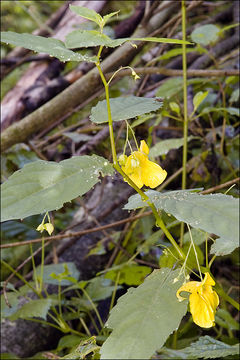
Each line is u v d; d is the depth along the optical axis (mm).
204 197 381
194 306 398
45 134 1222
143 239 996
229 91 1093
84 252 1043
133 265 871
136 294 415
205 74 934
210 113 1112
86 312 911
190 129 1066
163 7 1088
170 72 924
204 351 584
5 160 1080
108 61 955
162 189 1070
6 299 794
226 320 762
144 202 434
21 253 1185
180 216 362
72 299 912
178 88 939
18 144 1096
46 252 1202
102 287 890
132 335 382
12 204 370
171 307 400
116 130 1060
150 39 384
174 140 895
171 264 599
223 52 1251
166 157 1073
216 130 1071
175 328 386
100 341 805
